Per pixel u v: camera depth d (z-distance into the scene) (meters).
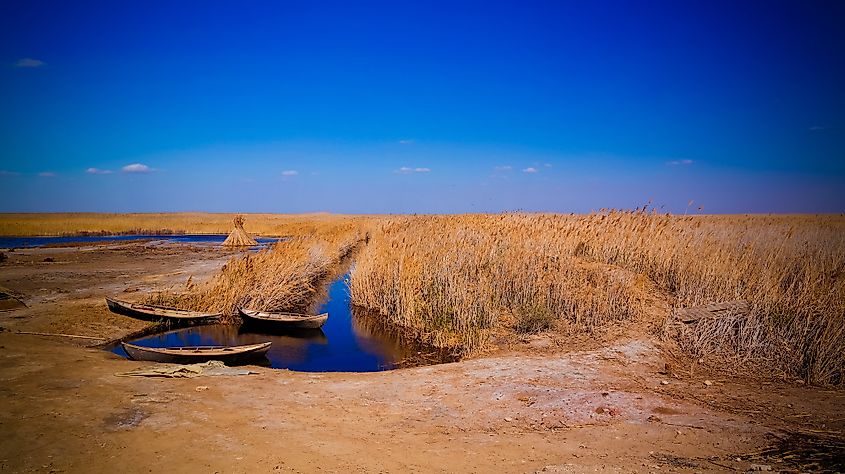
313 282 24.92
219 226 65.69
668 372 10.01
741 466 5.66
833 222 29.84
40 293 18.98
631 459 6.04
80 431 6.94
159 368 10.32
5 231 55.56
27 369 9.98
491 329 14.32
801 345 10.37
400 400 8.75
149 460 6.08
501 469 5.85
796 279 13.69
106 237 56.00
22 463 5.95
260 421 7.49
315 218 104.75
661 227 18.91
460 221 30.52
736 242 18.20
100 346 13.39
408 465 6.00
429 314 16.16
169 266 27.59
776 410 8.00
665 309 13.66
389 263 20.03
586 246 20.12
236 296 17.47
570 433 7.11
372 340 15.38
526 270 16.91
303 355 13.76
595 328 13.02
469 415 7.96
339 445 6.64
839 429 7.11
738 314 12.07
